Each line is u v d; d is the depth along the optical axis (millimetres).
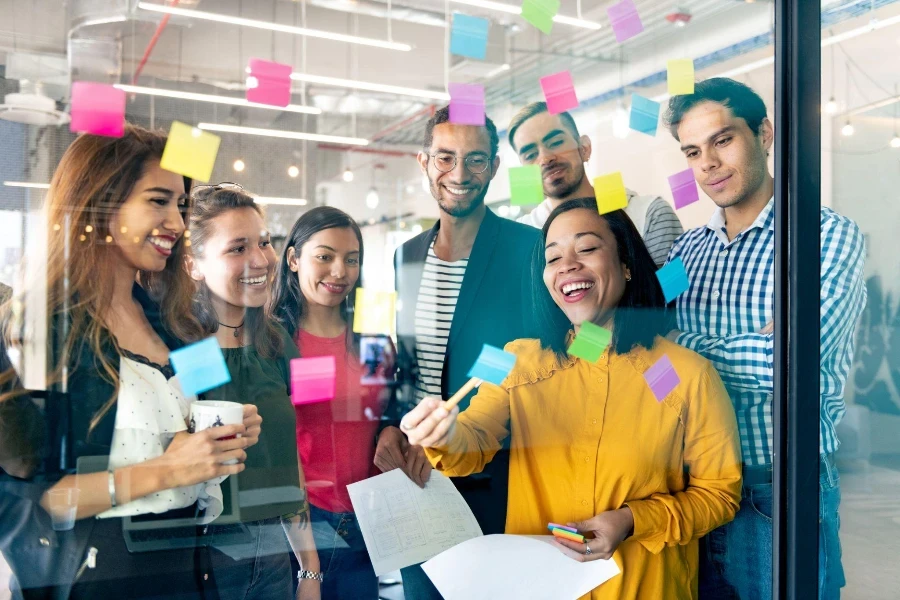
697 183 1444
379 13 1280
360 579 1259
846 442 1495
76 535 1082
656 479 1384
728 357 1430
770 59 1403
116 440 1105
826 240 1485
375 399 1286
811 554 1372
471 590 1284
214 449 1159
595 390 1389
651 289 1438
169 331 1146
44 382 1074
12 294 1061
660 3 1438
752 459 1422
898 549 1511
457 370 1337
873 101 1571
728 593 1420
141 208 1125
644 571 1355
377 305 1287
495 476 1345
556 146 1395
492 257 1356
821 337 1456
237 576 1181
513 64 1380
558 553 1321
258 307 1207
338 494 1255
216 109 1179
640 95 1447
